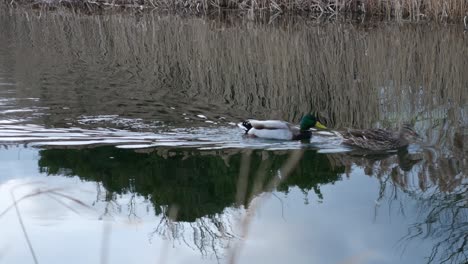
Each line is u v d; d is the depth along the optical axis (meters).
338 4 23.31
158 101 12.33
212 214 7.39
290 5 24.02
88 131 10.49
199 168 9.09
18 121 10.88
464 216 7.55
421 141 10.52
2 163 8.88
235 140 10.45
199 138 10.48
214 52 17.30
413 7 21.72
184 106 12.12
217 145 10.18
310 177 8.94
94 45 18.33
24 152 9.43
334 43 18.89
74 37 19.62
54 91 12.86
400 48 18.25
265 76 14.40
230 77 14.25
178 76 14.45
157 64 15.67
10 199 7.60
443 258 6.72
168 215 7.36
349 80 14.30
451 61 16.70
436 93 13.35
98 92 12.93
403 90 13.61
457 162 9.52
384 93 13.30
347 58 16.75
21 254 6.50
